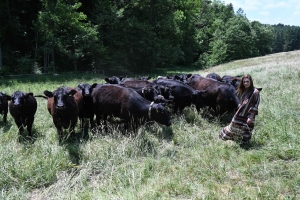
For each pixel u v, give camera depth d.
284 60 30.72
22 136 6.99
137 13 32.69
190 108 8.89
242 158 5.45
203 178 4.89
